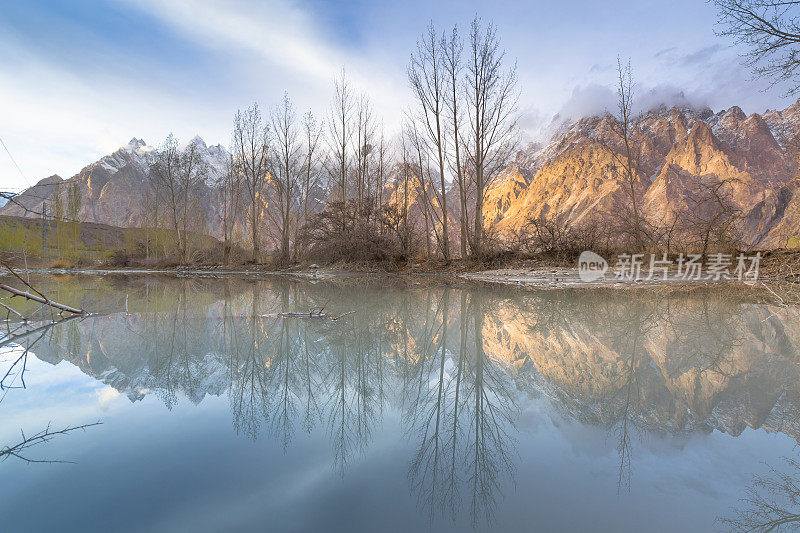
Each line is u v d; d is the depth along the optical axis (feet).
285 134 76.95
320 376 9.77
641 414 7.00
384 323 17.29
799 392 7.97
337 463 5.03
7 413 6.67
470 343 13.60
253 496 4.15
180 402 7.47
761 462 5.11
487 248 53.47
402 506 4.03
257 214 86.89
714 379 8.93
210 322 16.99
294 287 37.68
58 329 15.20
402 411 7.42
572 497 4.23
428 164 73.61
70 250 113.09
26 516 3.66
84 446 5.36
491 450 5.56
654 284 33.91
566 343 13.21
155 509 3.85
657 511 3.91
